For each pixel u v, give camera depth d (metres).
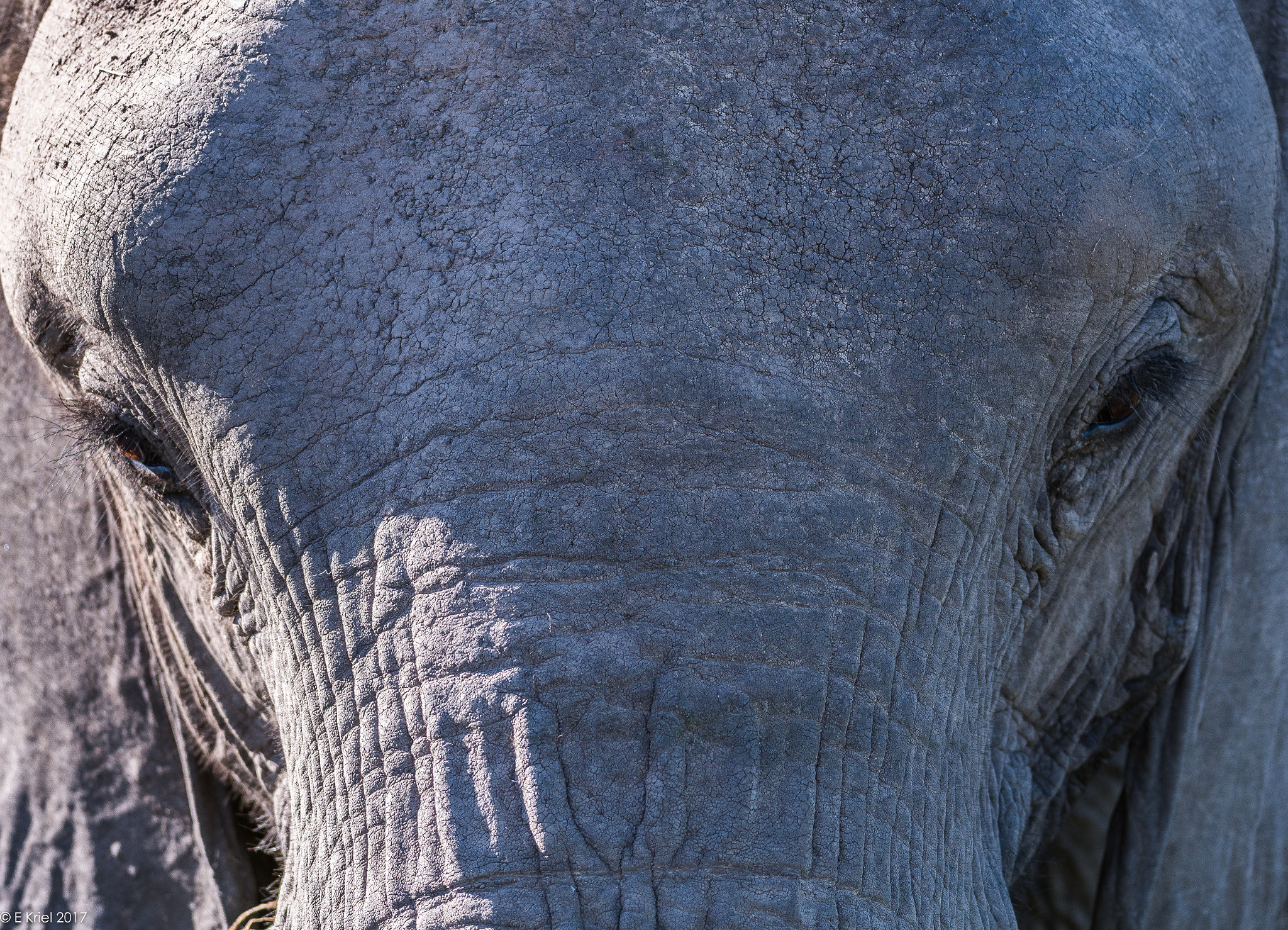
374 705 5.24
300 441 5.32
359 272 5.23
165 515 6.79
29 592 8.45
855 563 5.26
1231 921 8.27
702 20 5.29
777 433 5.14
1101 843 8.16
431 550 5.07
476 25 5.29
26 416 8.08
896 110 5.31
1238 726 7.95
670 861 4.87
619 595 4.99
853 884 5.16
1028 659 6.94
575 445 5.04
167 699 8.27
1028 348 5.55
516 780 4.89
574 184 5.16
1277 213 7.01
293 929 5.45
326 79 5.31
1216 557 7.56
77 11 5.85
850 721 5.26
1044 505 6.16
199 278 5.36
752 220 5.20
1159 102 5.68
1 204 6.23
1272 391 7.45
